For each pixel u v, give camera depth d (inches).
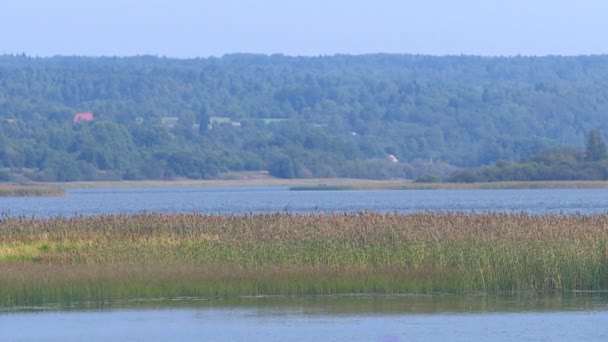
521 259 6072.8
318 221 7401.6
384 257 6299.2
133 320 5216.5
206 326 5073.8
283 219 7652.6
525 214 7829.7
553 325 5054.1
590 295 5856.3
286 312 5388.8
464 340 4734.3
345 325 5078.7
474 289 5949.8
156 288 5743.1
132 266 6156.5
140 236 7554.1
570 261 6028.5
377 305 5556.1
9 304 5551.2
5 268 6038.4
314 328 5017.2
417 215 7593.5
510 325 5059.1
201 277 5885.8
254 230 7244.1
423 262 6225.4
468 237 6515.8
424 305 5570.9
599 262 6038.4
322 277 5920.3
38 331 4987.7
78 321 5201.8
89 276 5792.3
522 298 5772.6
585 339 4761.3
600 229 6628.9
